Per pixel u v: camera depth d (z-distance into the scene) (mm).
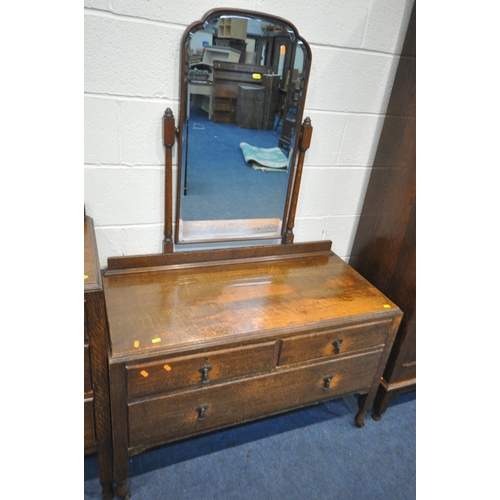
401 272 1341
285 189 1351
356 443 1364
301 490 1189
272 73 1146
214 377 1041
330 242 1525
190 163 1184
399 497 1196
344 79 1276
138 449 1054
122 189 1173
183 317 1055
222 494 1156
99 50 987
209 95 1110
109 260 1215
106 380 932
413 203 1258
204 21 1021
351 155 1428
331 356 1190
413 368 1434
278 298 1197
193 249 1337
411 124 1249
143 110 1091
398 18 1238
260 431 1382
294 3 1104
